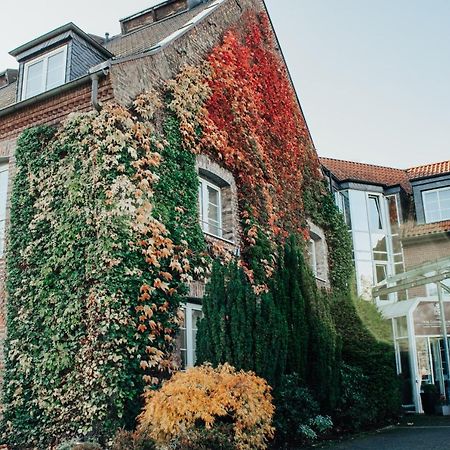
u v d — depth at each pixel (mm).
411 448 9055
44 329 9086
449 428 11828
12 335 9422
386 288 18141
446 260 16547
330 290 16531
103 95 9609
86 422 8211
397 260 22047
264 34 16094
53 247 9289
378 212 22156
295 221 15195
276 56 16516
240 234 12375
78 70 11250
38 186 9898
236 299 8898
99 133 9312
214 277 9047
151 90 10562
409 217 23031
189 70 11789
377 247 21531
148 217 9047
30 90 11617
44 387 8773
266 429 7438
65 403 8484
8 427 8984
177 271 9578
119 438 6996
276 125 15438
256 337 8891
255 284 12031
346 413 11312
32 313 9297
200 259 10320
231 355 8586
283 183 14992
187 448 6473
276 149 15102
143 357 8531
